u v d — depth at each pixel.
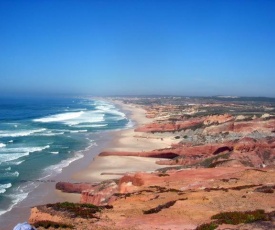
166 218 20.56
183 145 71.88
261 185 28.28
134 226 19.47
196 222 19.30
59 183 44.38
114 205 25.97
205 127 86.00
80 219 21.39
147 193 29.05
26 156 62.78
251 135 69.38
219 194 25.56
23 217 34.31
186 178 36.16
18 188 43.91
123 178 39.03
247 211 19.64
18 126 110.19
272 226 16.12
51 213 22.59
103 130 102.88
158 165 58.31
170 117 130.12
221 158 52.25
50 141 80.75
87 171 52.97
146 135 91.62
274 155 53.94
